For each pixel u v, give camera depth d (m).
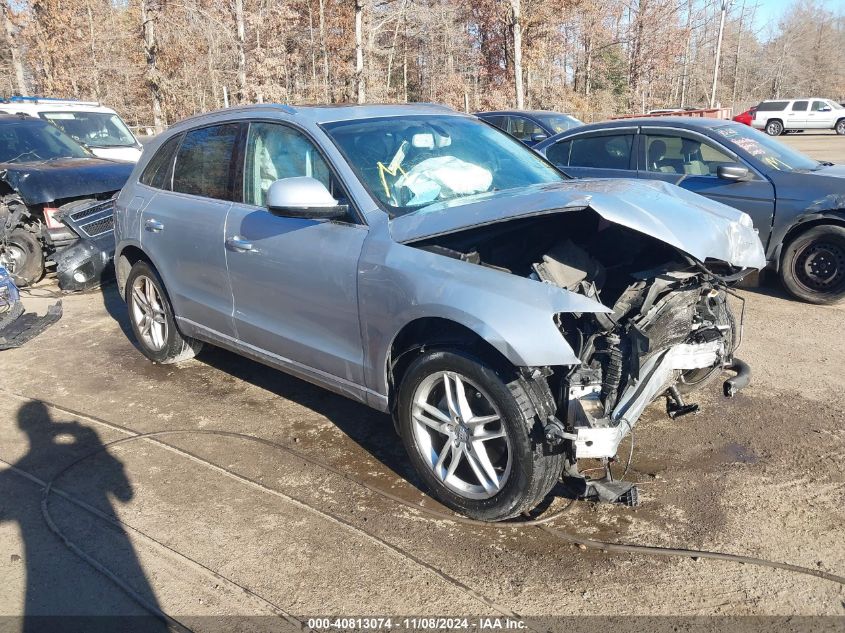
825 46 71.31
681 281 3.28
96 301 7.41
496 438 3.05
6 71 40.69
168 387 4.96
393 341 3.32
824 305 6.34
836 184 6.11
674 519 3.18
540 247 3.65
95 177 8.02
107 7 48.94
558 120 12.73
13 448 4.10
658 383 3.11
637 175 7.20
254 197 4.19
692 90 54.88
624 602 2.67
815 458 3.66
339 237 3.55
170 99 42.16
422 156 3.92
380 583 2.83
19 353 5.80
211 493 3.54
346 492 3.51
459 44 40.16
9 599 2.79
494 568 2.89
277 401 4.66
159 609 2.72
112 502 3.49
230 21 31.84
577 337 3.02
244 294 4.18
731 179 6.46
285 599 2.76
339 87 38.03
